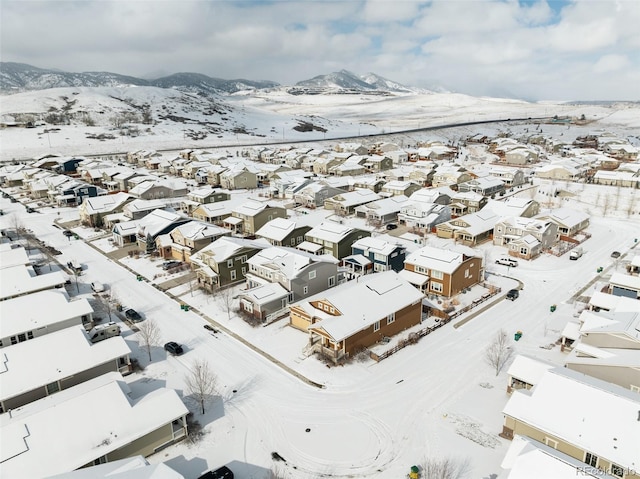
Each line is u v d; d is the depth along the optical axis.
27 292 46.69
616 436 23.72
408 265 52.72
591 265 59.25
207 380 34.25
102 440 25.55
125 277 56.34
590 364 30.72
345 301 39.56
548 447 24.06
